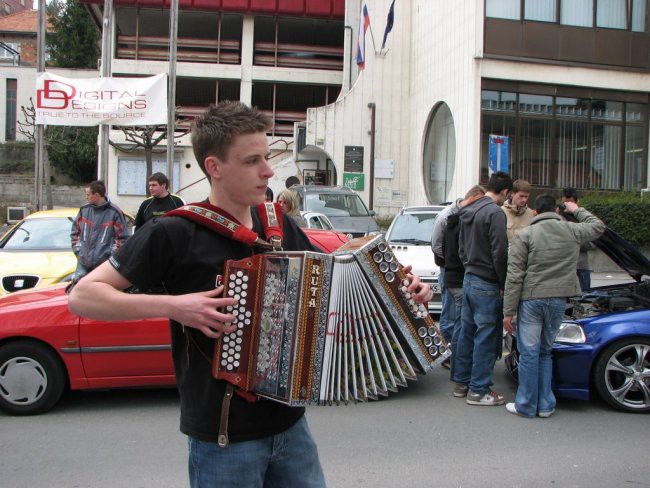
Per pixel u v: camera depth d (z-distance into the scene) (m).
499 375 6.83
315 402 1.99
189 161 25.73
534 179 16.91
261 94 29.06
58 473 4.15
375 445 4.70
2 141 35.56
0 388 5.31
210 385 2.00
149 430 5.00
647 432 5.00
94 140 30.38
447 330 6.85
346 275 2.04
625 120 17.53
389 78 21.69
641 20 17.38
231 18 27.78
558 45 16.83
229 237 2.04
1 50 42.72
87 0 25.66
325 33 29.83
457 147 17.39
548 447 4.67
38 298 5.60
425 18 20.14
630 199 15.52
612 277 14.17
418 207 10.98
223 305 1.91
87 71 29.47
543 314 5.24
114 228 7.81
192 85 28.30
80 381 5.38
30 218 9.69
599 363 5.46
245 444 2.01
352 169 21.67
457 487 3.97
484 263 5.54
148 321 5.43
